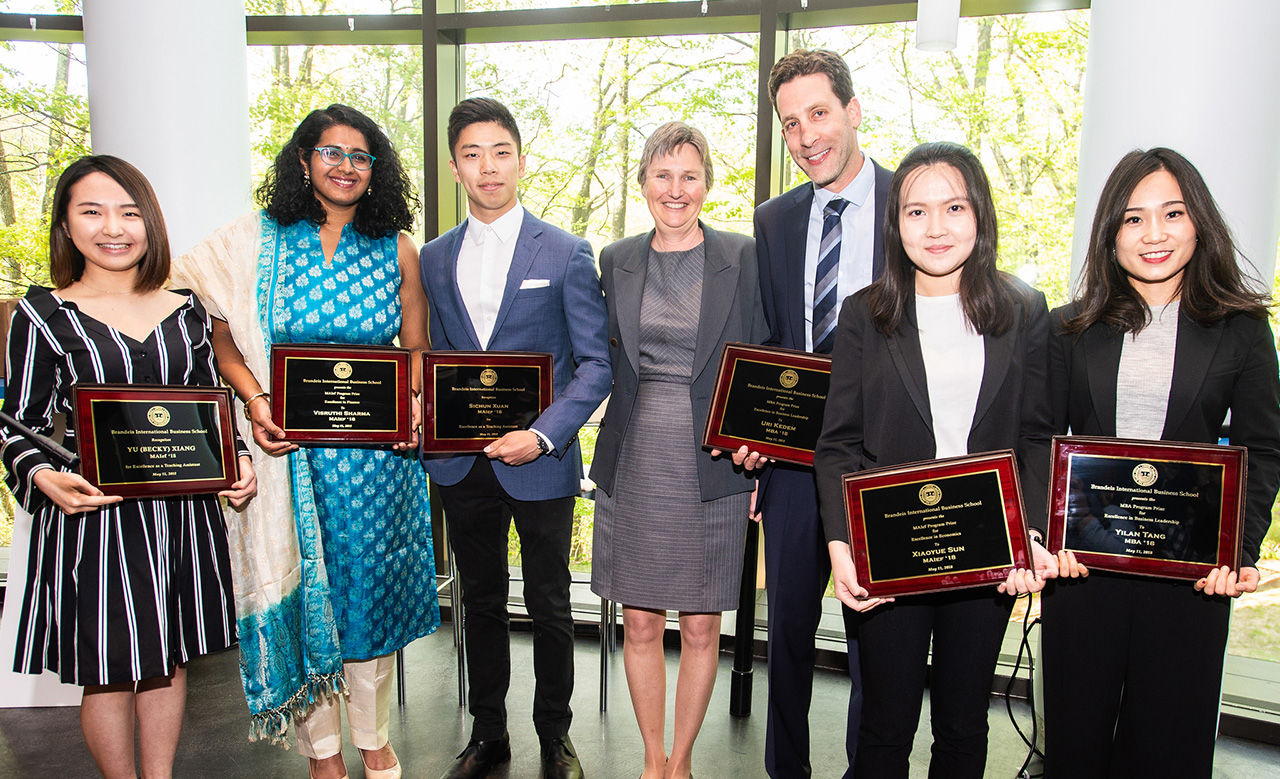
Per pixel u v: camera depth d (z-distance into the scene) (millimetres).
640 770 2199
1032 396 1417
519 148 1951
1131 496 1339
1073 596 1440
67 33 3182
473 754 2154
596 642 3008
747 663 2482
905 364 1440
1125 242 1411
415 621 2090
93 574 1582
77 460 1562
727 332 1854
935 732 1483
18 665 1632
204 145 2639
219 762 2227
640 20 2801
